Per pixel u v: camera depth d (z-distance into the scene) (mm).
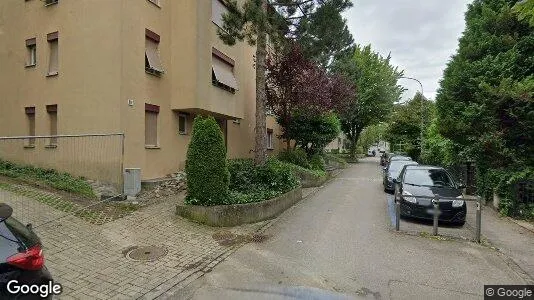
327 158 32250
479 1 16641
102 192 10477
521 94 11961
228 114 16469
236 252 6984
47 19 13078
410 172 11562
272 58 18984
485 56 15141
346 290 5281
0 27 14445
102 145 11117
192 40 13656
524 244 8062
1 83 14391
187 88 13727
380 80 40750
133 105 12031
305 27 13648
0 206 3854
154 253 6656
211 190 9008
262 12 12016
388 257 6832
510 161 12492
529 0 6086
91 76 11977
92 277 5465
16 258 3375
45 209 8312
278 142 26984
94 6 11992
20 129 13859
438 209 8828
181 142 14656
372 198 14227
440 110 17922
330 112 23484
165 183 12391
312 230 8797
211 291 5184
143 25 12586
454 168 17516
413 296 5141
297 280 5621
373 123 44125
